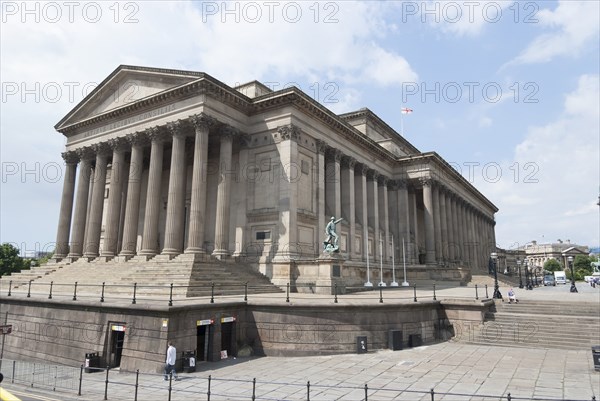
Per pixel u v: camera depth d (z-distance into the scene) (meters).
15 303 32.75
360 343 27.25
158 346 23.48
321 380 20.92
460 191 89.50
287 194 44.78
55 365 25.27
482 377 20.69
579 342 27.59
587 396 17.25
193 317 24.97
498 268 109.62
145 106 48.44
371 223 64.00
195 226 41.75
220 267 40.81
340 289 40.91
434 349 28.25
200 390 19.75
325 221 52.97
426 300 32.53
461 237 87.12
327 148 53.34
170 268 38.28
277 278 42.84
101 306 26.31
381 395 18.20
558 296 41.62
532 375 20.92
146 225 45.41
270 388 19.78
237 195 48.50
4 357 32.19
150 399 18.47
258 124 48.72
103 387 20.83
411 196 75.56
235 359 26.73
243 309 28.73
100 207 52.69
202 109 43.38
